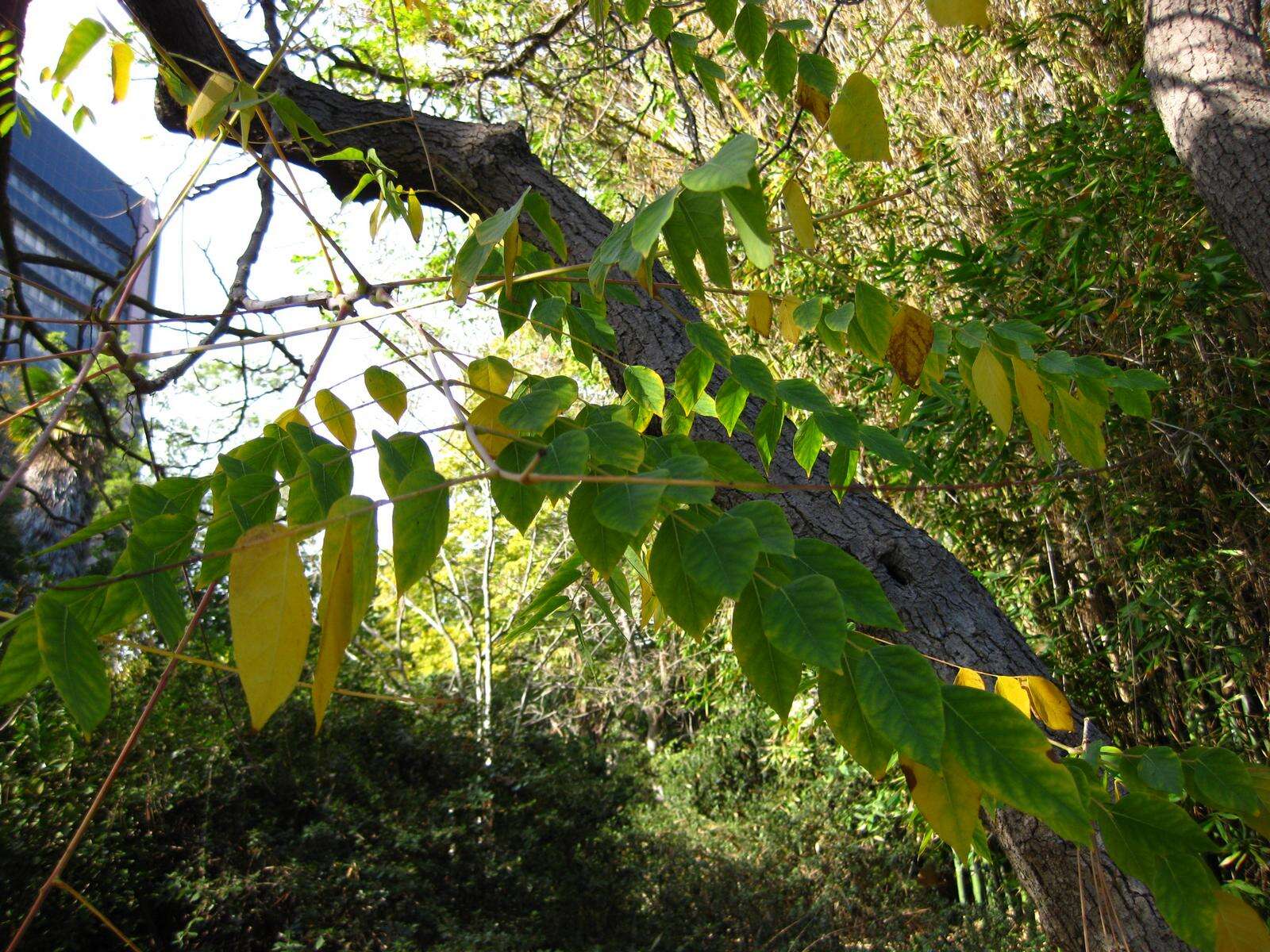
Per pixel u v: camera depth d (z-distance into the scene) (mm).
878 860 6613
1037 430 983
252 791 5055
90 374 833
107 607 682
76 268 2135
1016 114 3947
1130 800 672
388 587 9766
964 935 5242
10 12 1574
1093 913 1492
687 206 698
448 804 5797
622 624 7273
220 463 761
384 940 4766
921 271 3268
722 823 7883
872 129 728
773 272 3588
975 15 669
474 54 4090
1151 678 3281
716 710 8617
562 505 6957
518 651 9695
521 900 5680
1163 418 2736
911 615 1743
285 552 550
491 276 1162
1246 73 2057
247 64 2504
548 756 7055
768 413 1069
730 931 6199
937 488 701
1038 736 583
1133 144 2855
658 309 1978
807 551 693
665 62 3879
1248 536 2787
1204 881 646
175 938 4375
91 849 4051
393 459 702
